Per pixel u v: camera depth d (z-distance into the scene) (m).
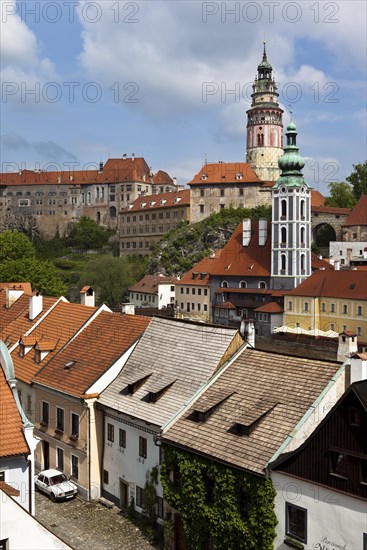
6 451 32.84
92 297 60.19
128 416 41.34
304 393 34.09
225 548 33.00
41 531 22.70
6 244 130.62
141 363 45.34
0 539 22.03
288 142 132.25
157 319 48.03
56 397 47.94
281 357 37.88
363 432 27.19
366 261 152.38
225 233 192.62
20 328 61.03
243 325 44.34
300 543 29.62
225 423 35.34
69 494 44.34
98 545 37.38
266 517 30.75
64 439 47.00
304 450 29.77
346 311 113.25
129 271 181.62
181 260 192.12
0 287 80.31
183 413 37.88
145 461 40.22
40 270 118.19
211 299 145.12
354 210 171.62
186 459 35.38
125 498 42.75
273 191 132.75
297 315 122.12
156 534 38.50
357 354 33.03
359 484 27.38
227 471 32.69
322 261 142.62
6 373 35.75
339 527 28.03
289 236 130.50
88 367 47.72
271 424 33.34
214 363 40.31
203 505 34.31
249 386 37.25
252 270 137.50
